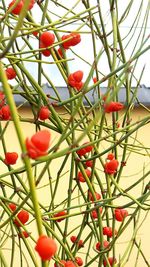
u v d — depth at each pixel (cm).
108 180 30
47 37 26
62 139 24
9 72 29
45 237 17
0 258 29
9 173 26
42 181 54
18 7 24
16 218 27
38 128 33
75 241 34
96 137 35
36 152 16
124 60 32
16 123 16
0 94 29
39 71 30
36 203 16
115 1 31
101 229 31
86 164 32
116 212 32
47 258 17
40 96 30
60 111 46
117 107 28
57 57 30
